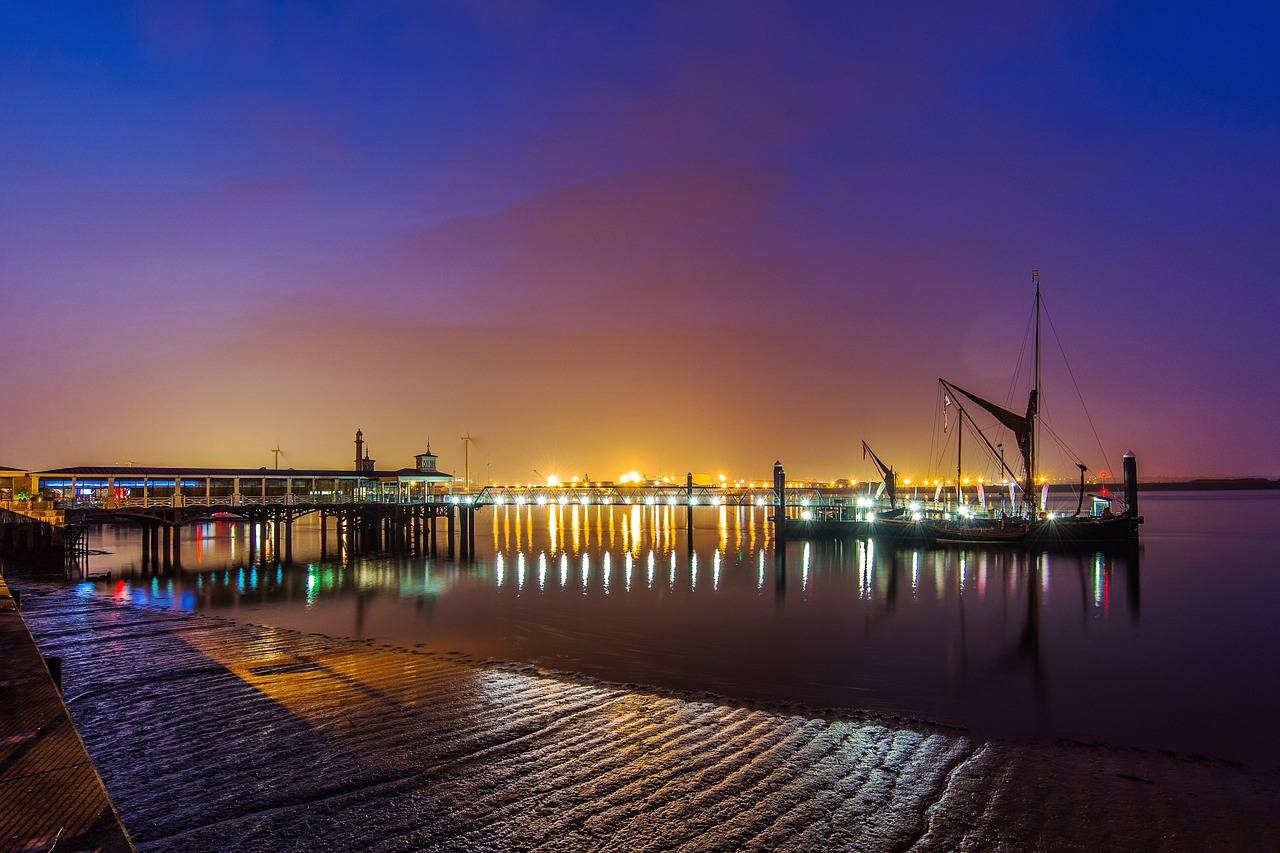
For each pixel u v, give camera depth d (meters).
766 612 37.03
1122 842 11.22
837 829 10.98
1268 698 22.39
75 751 4.94
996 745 15.04
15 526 51.56
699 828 10.74
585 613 36.72
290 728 14.47
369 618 35.12
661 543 81.75
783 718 15.91
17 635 8.65
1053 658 27.42
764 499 117.75
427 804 11.24
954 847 10.76
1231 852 11.08
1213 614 36.56
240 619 34.75
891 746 14.45
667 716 15.74
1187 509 174.88
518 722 15.10
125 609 28.33
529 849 9.98
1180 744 18.36
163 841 9.95
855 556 63.75
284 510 62.84
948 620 34.94
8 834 3.69
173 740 13.74
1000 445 73.94
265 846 9.88
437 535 98.81
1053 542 67.12
